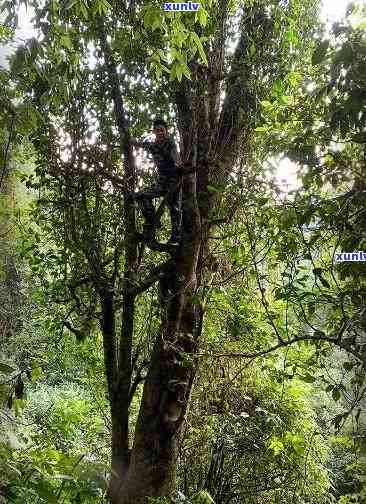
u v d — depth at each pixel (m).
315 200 3.13
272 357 5.22
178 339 4.61
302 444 5.54
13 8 2.61
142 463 4.46
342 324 3.07
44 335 5.93
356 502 3.83
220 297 5.21
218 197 4.74
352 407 3.06
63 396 8.87
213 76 4.59
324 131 2.96
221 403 5.61
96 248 4.56
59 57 2.69
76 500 2.87
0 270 4.25
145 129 4.86
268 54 4.70
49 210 4.87
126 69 4.40
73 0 2.43
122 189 4.48
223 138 4.77
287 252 3.54
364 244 2.96
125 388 4.72
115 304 4.88
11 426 2.75
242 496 6.34
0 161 2.67
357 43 2.53
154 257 5.25
